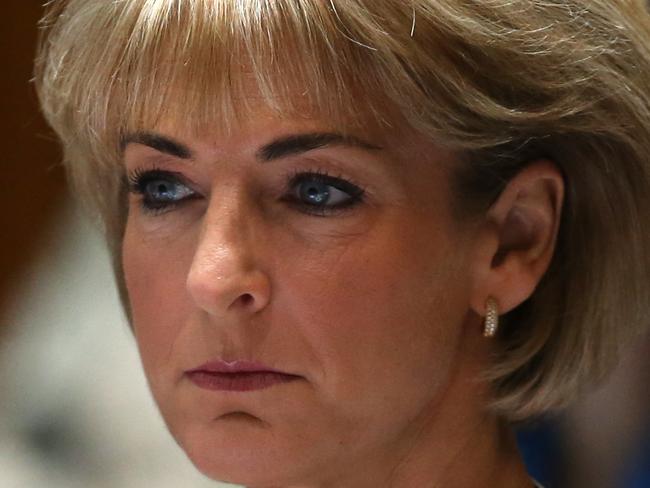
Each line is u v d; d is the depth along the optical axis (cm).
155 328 604
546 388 661
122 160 616
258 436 584
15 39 1088
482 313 618
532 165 605
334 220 569
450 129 562
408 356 589
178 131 557
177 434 613
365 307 573
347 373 576
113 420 1146
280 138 547
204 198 589
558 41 582
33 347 1197
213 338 578
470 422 645
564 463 1057
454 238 594
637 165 632
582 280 652
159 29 554
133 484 1114
